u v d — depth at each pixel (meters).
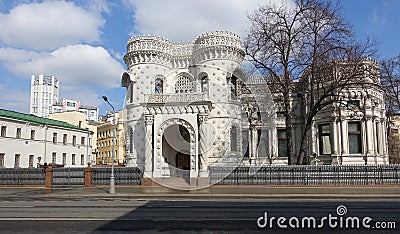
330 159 34.31
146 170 25.92
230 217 11.18
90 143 72.00
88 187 26.11
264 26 25.53
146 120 26.34
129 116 30.33
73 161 66.56
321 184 24.25
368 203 15.28
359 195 18.92
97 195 20.38
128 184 26.67
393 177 23.89
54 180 28.23
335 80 25.12
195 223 10.11
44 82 180.75
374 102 32.69
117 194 20.50
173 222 10.28
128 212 12.53
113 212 12.54
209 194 19.80
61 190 24.25
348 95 31.42
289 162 25.84
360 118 33.31
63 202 16.50
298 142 37.97
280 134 38.78
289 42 25.14
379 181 23.94
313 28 25.00
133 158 28.58
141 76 31.33
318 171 24.47
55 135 62.72
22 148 55.34
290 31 25.33
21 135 55.56
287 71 25.20
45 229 9.23
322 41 24.69
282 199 17.75
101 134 83.19
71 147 66.06
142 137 28.80
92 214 12.02
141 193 20.92
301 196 18.95
